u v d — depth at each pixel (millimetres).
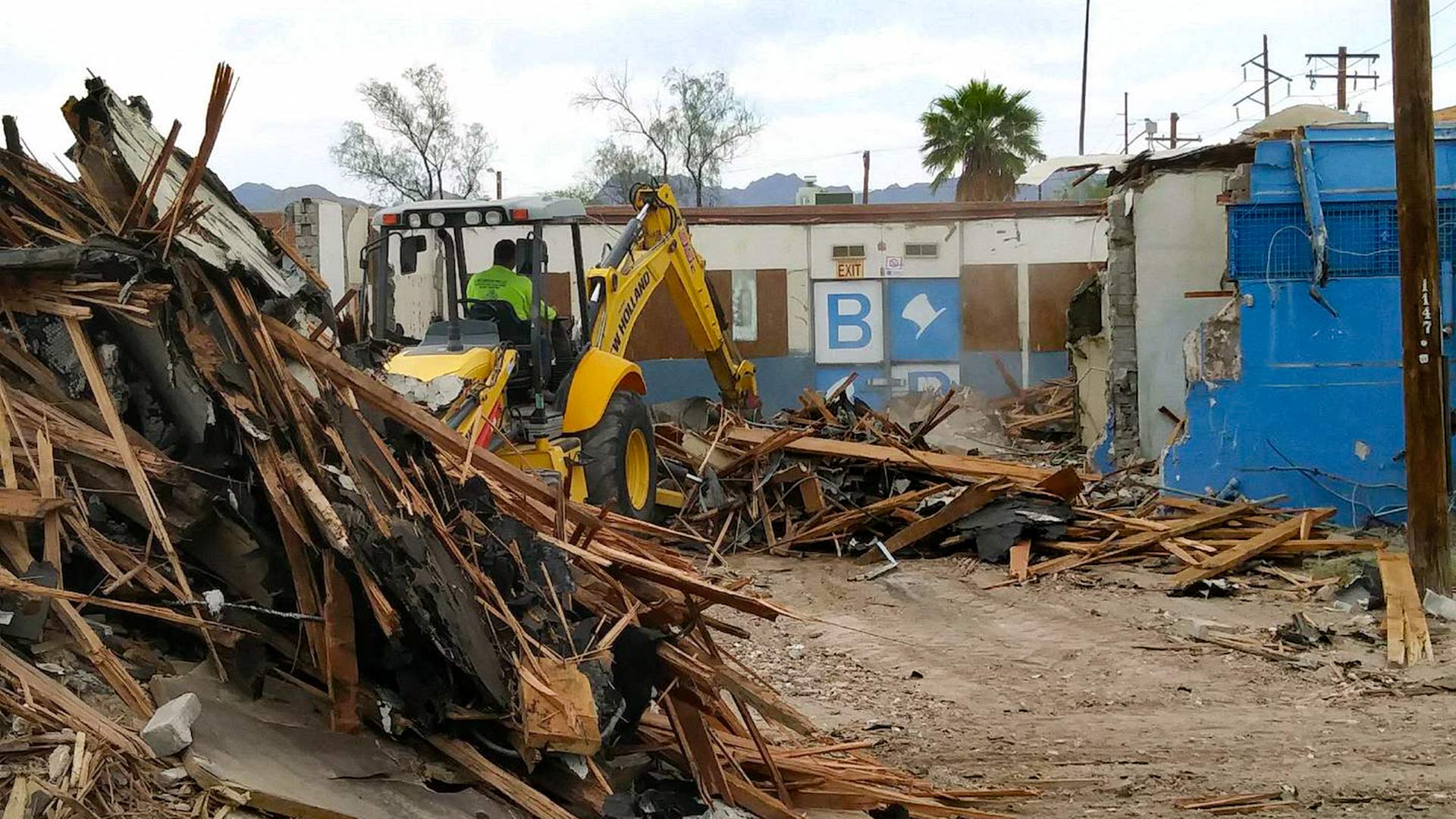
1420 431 10242
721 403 16031
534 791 4605
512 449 9695
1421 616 9367
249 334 4715
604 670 5000
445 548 4871
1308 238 13828
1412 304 10250
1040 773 6590
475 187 36375
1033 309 24031
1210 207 16203
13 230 4801
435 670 4746
